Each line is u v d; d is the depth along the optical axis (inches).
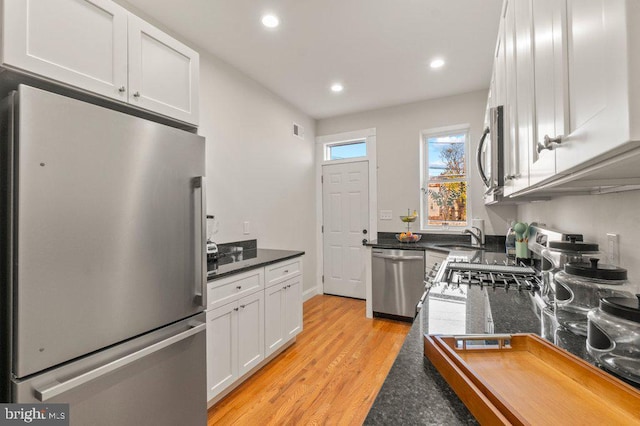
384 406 23.6
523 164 43.1
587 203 52.2
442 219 154.3
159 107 62.0
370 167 165.9
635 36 14.3
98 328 47.1
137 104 57.7
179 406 60.2
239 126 120.7
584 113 20.5
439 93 144.4
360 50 105.7
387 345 109.8
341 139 173.2
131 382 52.0
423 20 89.4
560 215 69.4
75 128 44.8
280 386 84.8
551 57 28.5
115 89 54.0
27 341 40.0
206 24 91.1
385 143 162.6
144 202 53.7
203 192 63.9
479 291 55.7
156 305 55.4
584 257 43.9
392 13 86.3
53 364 42.3
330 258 176.4
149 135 54.9
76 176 44.8
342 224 173.3
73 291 44.3
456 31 94.7
